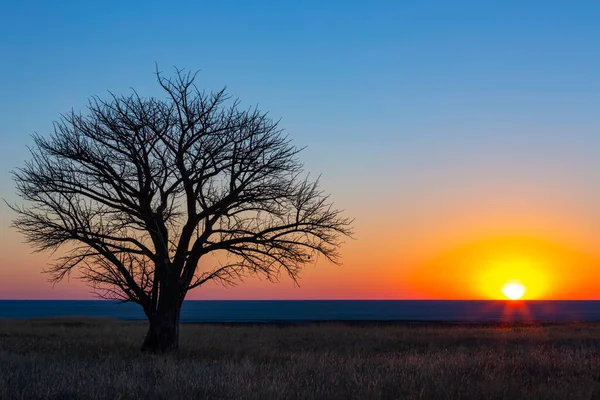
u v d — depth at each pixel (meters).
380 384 13.55
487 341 31.19
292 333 39.41
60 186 21.95
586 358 20.33
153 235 22.56
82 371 14.68
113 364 16.97
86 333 36.59
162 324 22.66
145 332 38.78
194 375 14.41
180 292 22.88
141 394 12.11
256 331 41.34
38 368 15.32
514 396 12.60
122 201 22.52
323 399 12.10
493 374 15.43
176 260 22.80
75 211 22.06
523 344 29.23
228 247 22.95
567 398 12.43
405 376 14.64
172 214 22.34
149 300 22.97
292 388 12.79
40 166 22.34
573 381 14.63
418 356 20.53
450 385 13.55
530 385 14.33
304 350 25.58
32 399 11.57
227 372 15.01
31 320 58.94
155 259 22.58
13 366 16.05
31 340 28.59
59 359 18.58
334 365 17.42
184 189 22.91
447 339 32.91
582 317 115.00
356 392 12.70
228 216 23.00
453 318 104.94
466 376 15.20
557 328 47.22
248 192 22.92
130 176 22.78
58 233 21.91
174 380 13.42
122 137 22.00
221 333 38.69
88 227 22.16
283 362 19.22
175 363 17.80
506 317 113.44
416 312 160.38
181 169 22.36
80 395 11.80
